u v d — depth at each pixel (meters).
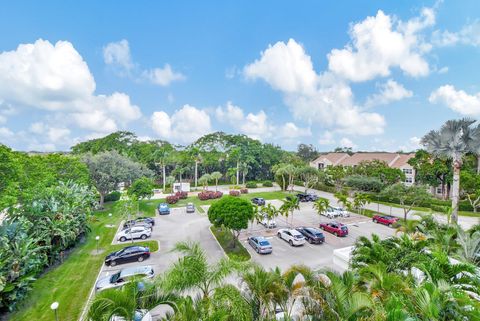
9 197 15.05
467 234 13.55
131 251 17.53
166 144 72.12
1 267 11.59
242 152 68.75
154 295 8.08
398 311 6.23
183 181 66.81
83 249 19.83
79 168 30.03
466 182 30.95
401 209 34.53
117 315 7.27
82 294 13.21
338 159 64.88
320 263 17.31
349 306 7.05
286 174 52.25
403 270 10.31
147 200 40.16
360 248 11.54
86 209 22.38
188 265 8.80
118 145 64.81
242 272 8.81
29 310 11.83
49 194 19.22
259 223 26.58
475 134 17.84
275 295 8.20
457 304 7.07
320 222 27.23
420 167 39.44
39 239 15.48
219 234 23.53
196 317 7.46
